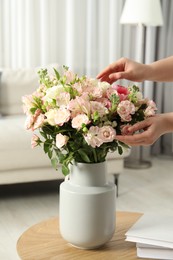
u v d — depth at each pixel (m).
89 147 1.22
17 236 2.33
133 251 1.26
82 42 4.03
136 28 4.16
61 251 1.25
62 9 3.95
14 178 2.77
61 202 1.28
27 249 1.25
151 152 4.47
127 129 1.22
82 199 1.24
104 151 1.26
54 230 1.39
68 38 3.96
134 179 3.51
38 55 3.94
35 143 1.29
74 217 1.25
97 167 1.27
